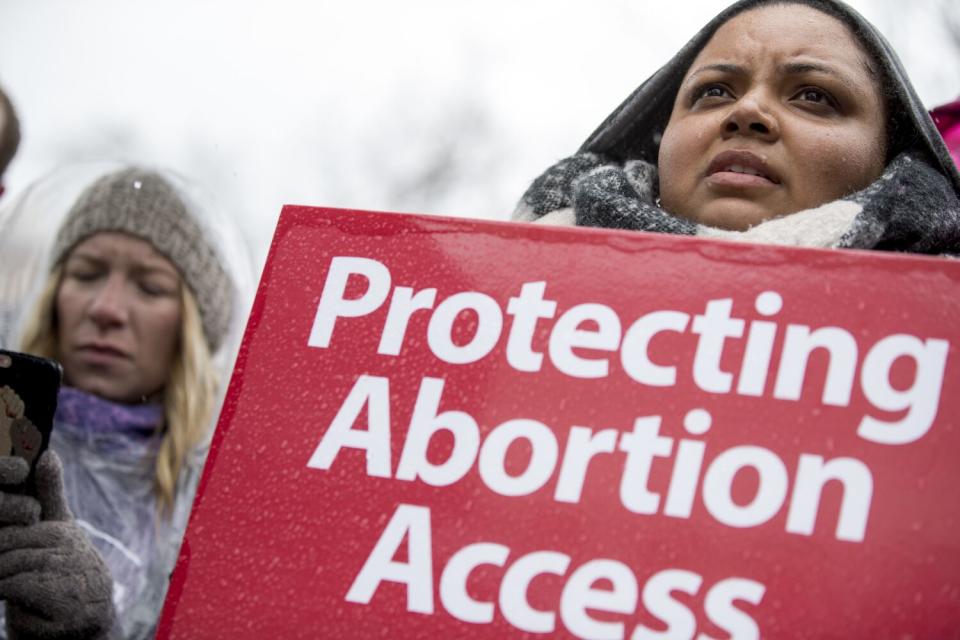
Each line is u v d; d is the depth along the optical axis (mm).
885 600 1398
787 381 1494
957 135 2961
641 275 1575
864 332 1497
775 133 1902
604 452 1508
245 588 1552
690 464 1481
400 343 1617
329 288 1669
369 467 1567
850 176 1909
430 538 1520
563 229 1618
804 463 1458
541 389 1551
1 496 1909
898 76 1978
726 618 1421
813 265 1533
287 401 1621
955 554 1401
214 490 1595
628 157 2297
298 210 1723
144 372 2861
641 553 1460
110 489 2740
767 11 2023
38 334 2922
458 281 1630
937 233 1909
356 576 1526
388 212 1690
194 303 2922
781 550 1432
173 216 2941
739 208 1889
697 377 1517
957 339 1479
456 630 1479
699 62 2053
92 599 1935
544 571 1478
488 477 1527
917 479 1434
